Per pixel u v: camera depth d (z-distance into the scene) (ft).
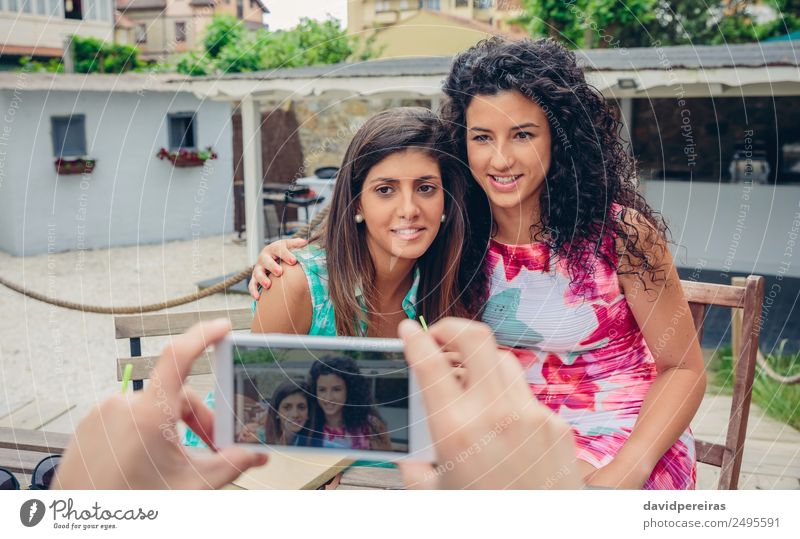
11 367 14.98
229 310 6.38
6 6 32.22
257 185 21.75
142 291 21.36
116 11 29.89
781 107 22.75
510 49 4.93
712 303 5.77
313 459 4.06
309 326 5.11
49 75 26.86
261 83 18.93
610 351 5.31
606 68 15.56
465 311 5.28
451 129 5.01
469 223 5.24
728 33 27.22
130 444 1.92
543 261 5.18
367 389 2.47
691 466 4.96
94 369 14.85
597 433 4.91
